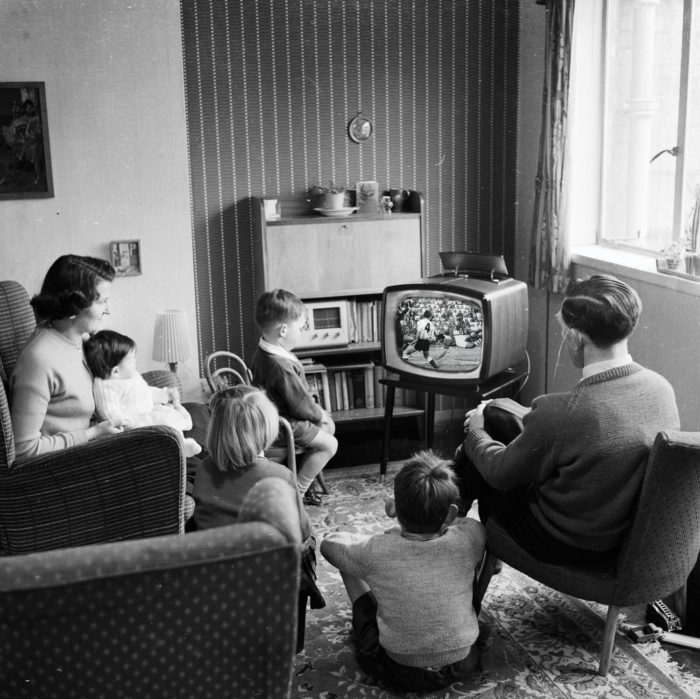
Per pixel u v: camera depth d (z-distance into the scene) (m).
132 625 1.25
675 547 2.38
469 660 2.46
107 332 3.15
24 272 4.02
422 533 2.43
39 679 1.26
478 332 3.69
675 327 3.53
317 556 3.34
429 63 4.59
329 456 3.68
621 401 2.31
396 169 4.67
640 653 2.67
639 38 3.93
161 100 4.03
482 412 2.78
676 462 2.21
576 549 2.46
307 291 4.28
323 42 4.43
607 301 2.29
